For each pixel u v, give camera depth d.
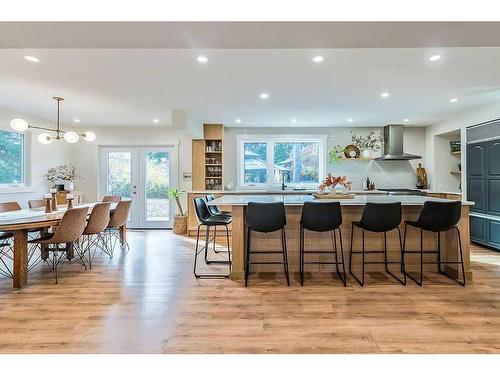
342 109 5.12
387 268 3.74
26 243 3.28
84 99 4.50
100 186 7.09
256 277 3.52
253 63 3.13
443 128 6.14
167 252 4.77
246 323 2.39
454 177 6.52
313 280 3.40
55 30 1.76
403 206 3.74
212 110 5.22
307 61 3.09
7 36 1.83
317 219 3.26
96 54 2.88
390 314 2.54
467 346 2.06
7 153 5.48
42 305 2.74
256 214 3.25
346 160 6.91
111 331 2.28
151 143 7.05
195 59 3.02
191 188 6.99
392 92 4.16
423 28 1.76
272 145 7.09
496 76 3.53
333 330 2.28
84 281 3.39
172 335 2.22
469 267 3.39
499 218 4.52
